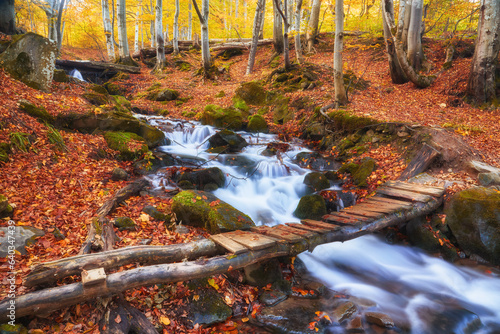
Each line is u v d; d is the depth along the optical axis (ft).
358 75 48.83
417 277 18.26
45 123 25.67
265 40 75.77
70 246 14.25
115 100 40.83
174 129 36.17
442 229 20.75
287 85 50.11
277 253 15.14
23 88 29.45
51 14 58.08
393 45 44.78
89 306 11.59
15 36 31.45
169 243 16.43
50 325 10.77
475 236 19.33
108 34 68.80
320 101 41.19
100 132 29.25
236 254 14.10
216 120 40.57
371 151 30.12
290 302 14.71
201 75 63.00
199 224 18.62
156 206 20.53
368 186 25.44
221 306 13.82
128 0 95.81
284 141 37.86
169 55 77.61
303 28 55.36
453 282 17.53
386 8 44.70
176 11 72.90
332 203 24.61
